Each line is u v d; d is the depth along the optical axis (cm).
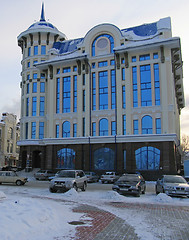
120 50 3697
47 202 1280
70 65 4128
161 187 1688
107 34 3988
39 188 2138
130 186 1664
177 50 3625
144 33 3975
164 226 838
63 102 4097
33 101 4397
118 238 684
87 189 2162
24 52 4722
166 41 3459
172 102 3434
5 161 5969
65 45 4572
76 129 3925
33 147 4203
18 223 702
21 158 4322
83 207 1169
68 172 1956
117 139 3553
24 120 4378
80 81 3981
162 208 1205
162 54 3534
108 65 3872
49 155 3938
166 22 3728
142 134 3444
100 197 1566
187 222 907
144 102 3584
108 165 3594
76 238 667
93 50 4034
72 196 1576
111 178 2928
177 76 4412
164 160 3281
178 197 1622
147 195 1783
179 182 1725
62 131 4009
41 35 4591
